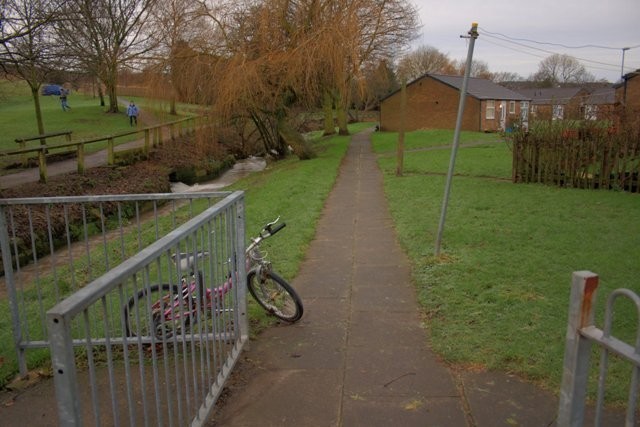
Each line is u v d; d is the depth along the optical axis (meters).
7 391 3.79
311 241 7.76
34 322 5.11
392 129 47.66
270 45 19.75
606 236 7.11
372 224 8.86
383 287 5.54
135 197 4.23
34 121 33.72
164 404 3.42
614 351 1.82
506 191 11.72
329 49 18.69
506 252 6.43
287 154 27.89
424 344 4.12
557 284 5.15
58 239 10.43
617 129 11.96
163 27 21.11
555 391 3.32
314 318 4.73
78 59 15.05
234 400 3.41
